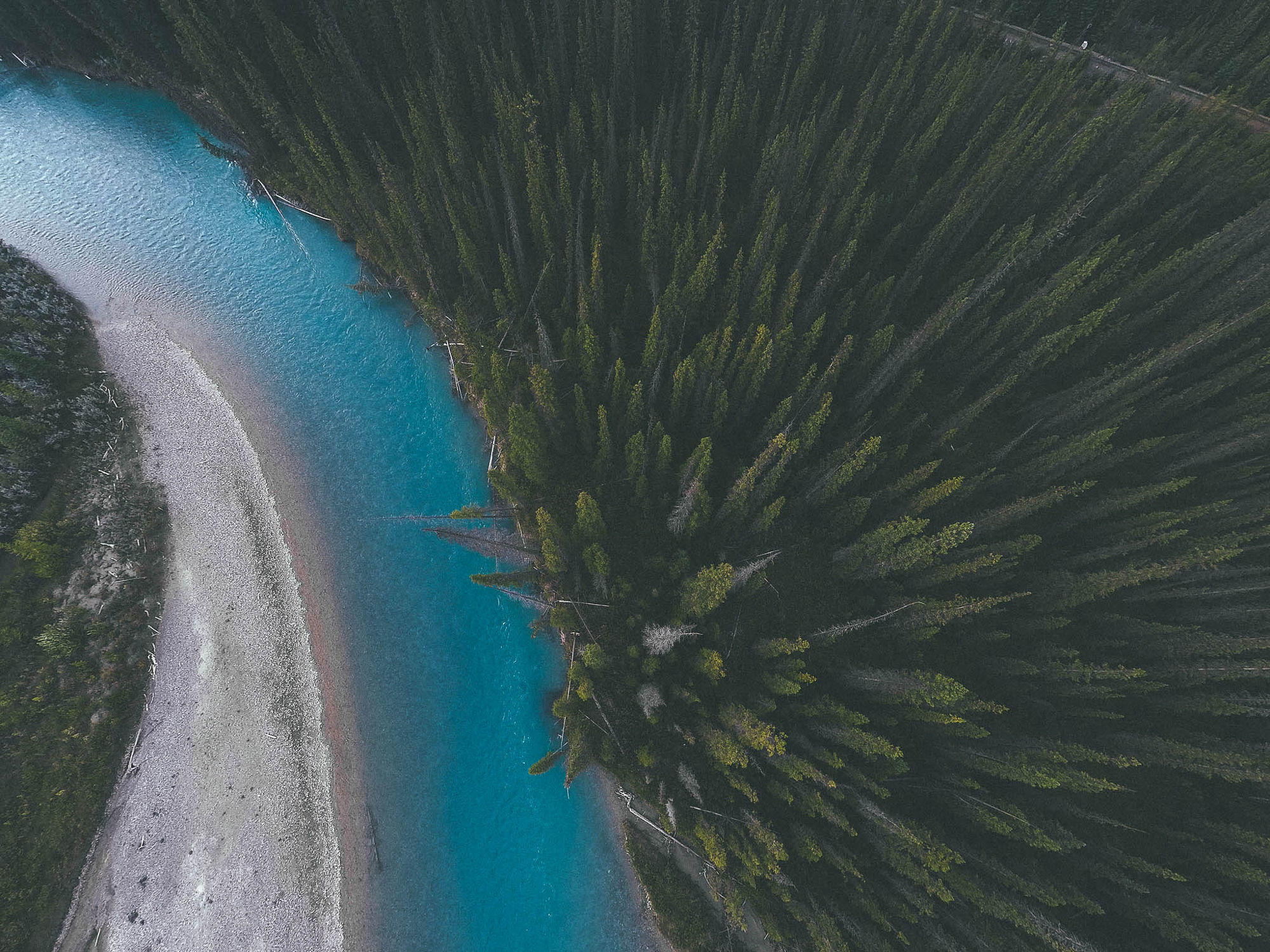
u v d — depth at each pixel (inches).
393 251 1983.3
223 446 1983.3
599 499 1581.0
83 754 1521.9
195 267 2310.5
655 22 2245.3
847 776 1268.5
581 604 1497.3
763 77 2102.6
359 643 1734.7
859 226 1697.8
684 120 1936.5
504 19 2081.7
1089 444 1344.7
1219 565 1454.2
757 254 1571.1
